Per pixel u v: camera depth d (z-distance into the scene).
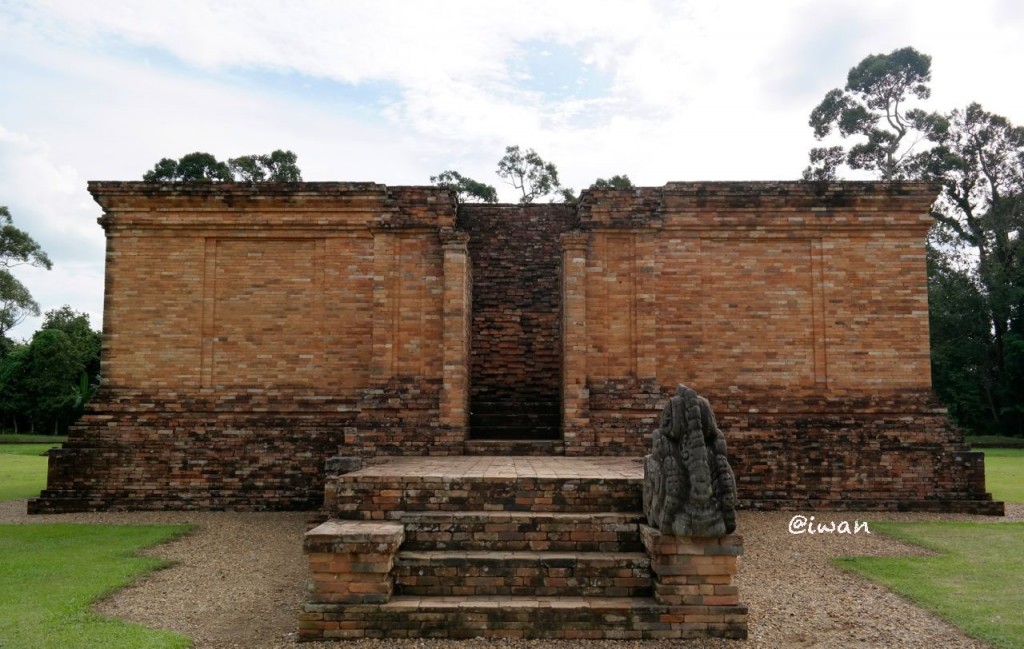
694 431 7.90
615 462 12.54
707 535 7.66
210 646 7.38
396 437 14.98
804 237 16.31
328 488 9.59
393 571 8.09
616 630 7.65
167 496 15.60
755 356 16.12
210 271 16.62
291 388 16.34
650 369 15.41
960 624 7.93
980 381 44.91
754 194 16.09
